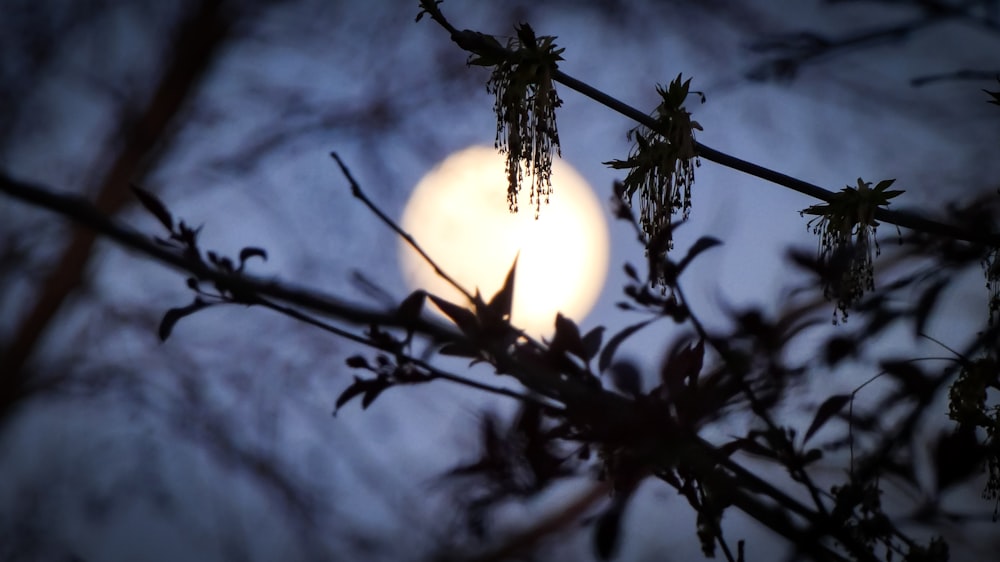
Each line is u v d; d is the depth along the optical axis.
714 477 1.46
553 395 1.47
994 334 1.49
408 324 1.49
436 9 1.45
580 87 1.45
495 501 1.50
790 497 1.47
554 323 1.49
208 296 1.49
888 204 1.45
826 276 1.46
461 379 1.48
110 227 1.49
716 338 1.51
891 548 1.48
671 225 1.47
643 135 1.46
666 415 1.46
